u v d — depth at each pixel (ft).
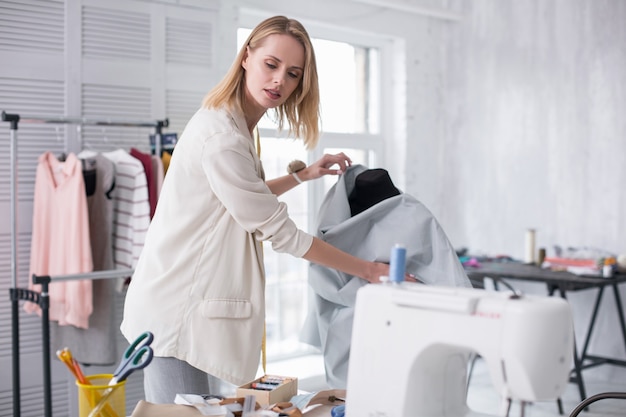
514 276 12.98
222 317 5.80
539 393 3.72
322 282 6.03
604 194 14.35
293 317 15.21
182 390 5.86
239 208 5.53
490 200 16.47
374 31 15.80
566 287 12.39
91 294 9.95
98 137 11.35
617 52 14.10
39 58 10.84
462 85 16.97
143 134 11.82
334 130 15.75
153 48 11.89
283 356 15.01
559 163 15.12
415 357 3.98
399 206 6.10
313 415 4.62
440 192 17.47
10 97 10.68
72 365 4.17
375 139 16.46
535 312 3.67
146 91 11.85
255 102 6.21
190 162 5.73
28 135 10.76
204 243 5.80
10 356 10.69
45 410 9.11
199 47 12.46
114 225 10.54
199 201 5.77
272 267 14.83
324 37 15.38
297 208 15.12
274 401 4.78
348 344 6.10
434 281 5.90
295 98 6.46
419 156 16.90
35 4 10.77
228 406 4.47
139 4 11.71
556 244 15.20
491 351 3.74
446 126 17.33
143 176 10.19
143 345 4.32
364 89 16.38
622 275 12.72
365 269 5.68
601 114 14.38
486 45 16.46
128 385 11.52
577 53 14.76
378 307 4.15
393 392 4.06
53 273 10.11
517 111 15.90
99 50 11.36
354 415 4.21
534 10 15.49
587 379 14.46
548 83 15.29
